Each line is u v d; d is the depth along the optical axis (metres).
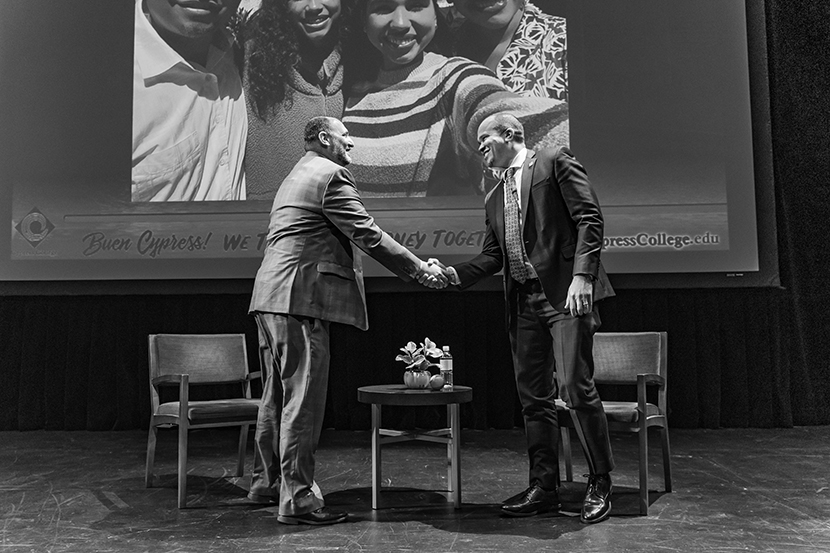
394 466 3.20
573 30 4.18
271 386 2.47
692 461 3.21
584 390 2.19
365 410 4.36
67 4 4.35
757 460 3.23
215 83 4.26
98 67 4.31
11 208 4.25
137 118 4.27
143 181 4.23
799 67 4.40
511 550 1.89
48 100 4.30
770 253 4.01
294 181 2.35
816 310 4.39
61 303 4.48
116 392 4.42
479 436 4.07
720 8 4.13
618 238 4.08
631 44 4.15
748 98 4.07
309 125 2.46
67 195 4.25
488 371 4.36
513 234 2.34
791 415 4.27
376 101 4.19
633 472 2.97
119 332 4.43
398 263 2.33
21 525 2.22
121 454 3.58
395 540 2.00
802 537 1.99
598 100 4.14
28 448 3.77
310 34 4.25
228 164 4.21
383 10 4.23
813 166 4.40
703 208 4.05
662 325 4.29
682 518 2.21
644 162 4.09
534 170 2.30
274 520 2.26
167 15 4.31
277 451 2.49
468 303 4.37
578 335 2.18
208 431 4.34
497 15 4.20
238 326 4.39
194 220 4.20
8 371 4.47
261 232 4.17
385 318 4.37
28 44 4.34
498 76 4.18
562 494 2.57
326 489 2.73
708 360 4.27
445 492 2.65
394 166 4.16
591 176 4.12
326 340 2.30
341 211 2.27
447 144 4.15
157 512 2.38
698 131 4.09
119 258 4.20
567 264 2.23
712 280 4.04
